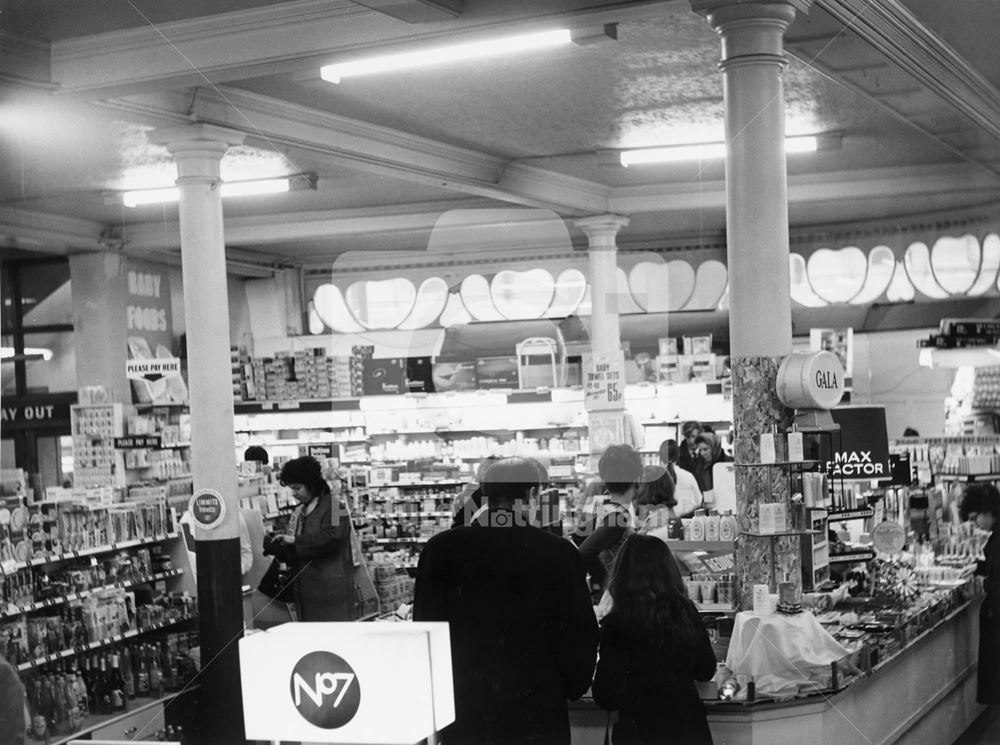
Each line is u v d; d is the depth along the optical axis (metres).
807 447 5.16
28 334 10.10
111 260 9.88
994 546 5.83
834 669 4.42
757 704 4.26
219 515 5.53
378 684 3.62
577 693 3.58
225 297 5.92
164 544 7.19
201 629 5.32
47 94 4.99
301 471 4.84
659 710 3.85
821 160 10.48
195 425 5.73
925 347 12.12
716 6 4.91
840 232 12.66
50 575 6.35
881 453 6.21
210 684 5.24
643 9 4.77
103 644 6.23
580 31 4.79
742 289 5.06
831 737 4.35
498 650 3.57
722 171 8.16
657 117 6.72
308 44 4.68
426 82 5.59
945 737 5.29
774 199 5.01
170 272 10.52
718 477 6.21
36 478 7.13
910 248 12.23
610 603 3.94
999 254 11.70
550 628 3.57
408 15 4.54
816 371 4.97
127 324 10.07
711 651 3.90
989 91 8.16
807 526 5.10
